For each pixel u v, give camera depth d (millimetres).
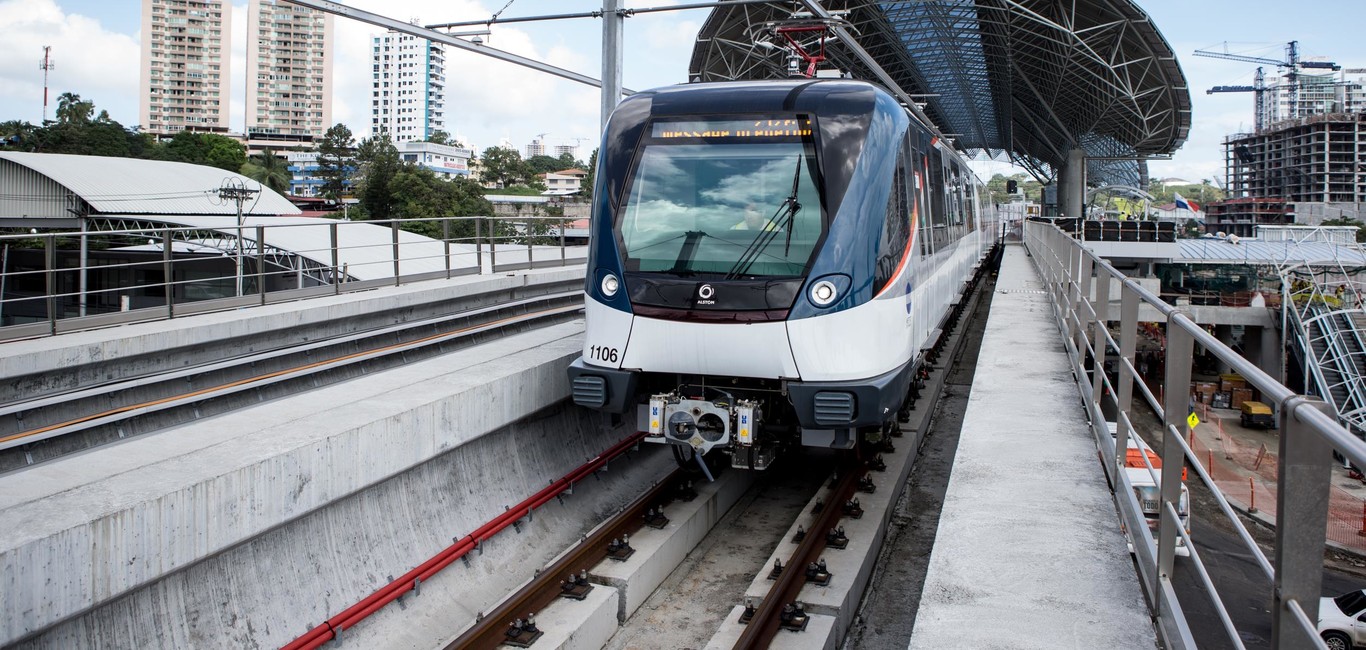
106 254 26750
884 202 8141
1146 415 22797
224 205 34250
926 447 12617
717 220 8125
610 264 8273
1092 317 7422
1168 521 3668
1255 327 35844
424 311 14414
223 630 6219
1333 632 8922
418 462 7852
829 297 7711
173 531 5699
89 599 5199
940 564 4332
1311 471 2150
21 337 9273
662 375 8398
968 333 20859
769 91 8547
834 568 8039
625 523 8727
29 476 6125
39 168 33406
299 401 8188
